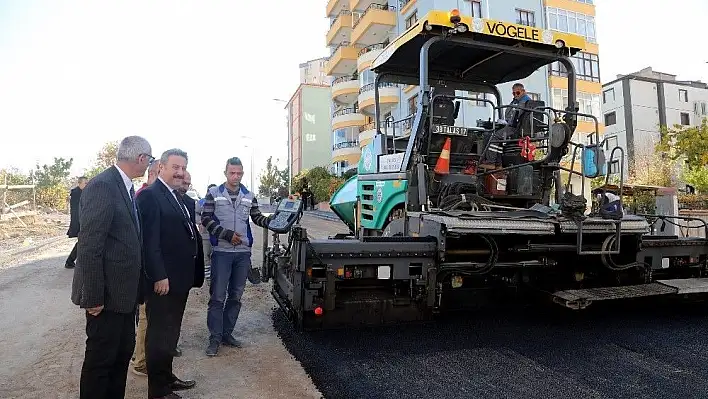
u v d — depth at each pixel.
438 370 4.01
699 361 4.15
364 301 4.59
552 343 4.67
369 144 6.79
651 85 38.50
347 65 35.97
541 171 5.77
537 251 4.82
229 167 4.87
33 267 10.22
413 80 6.80
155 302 3.64
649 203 15.45
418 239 4.66
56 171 31.81
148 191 3.71
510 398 3.47
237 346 4.88
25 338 5.29
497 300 5.41
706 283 5.37
